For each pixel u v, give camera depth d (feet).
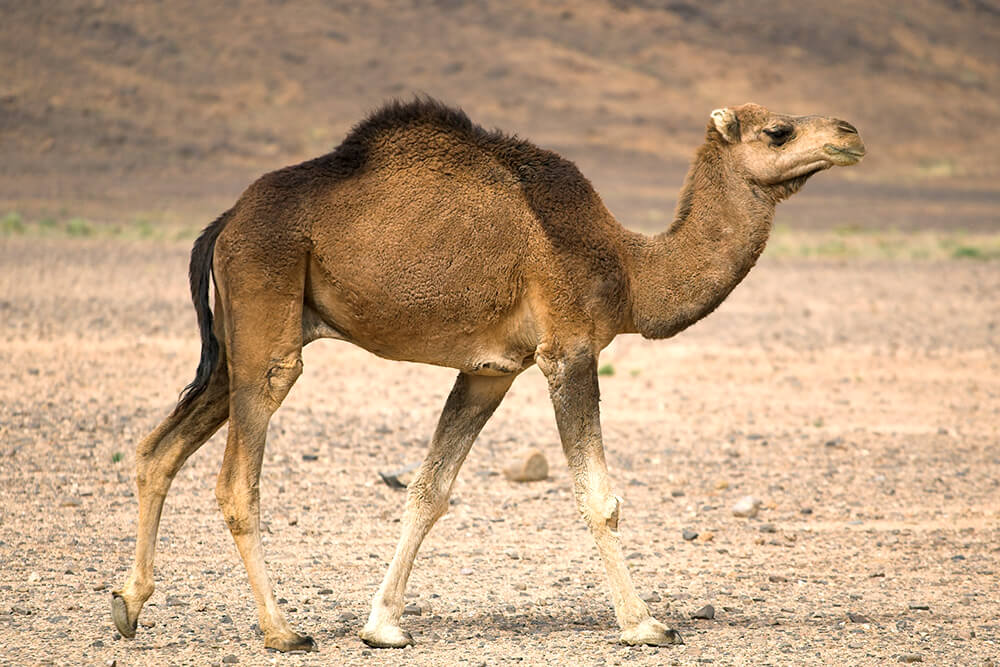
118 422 166.71
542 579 106.01
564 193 85.87
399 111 84.99
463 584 103.86
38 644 84.38
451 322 83.87
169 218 564.71
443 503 88.48
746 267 89.71
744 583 106.32
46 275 343.26
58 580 101.04
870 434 177.27
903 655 84.84
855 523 128.98
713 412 191.72
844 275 412.16
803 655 85.10
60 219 541.34
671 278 88.69
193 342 242.37
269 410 82.23
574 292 84.69
